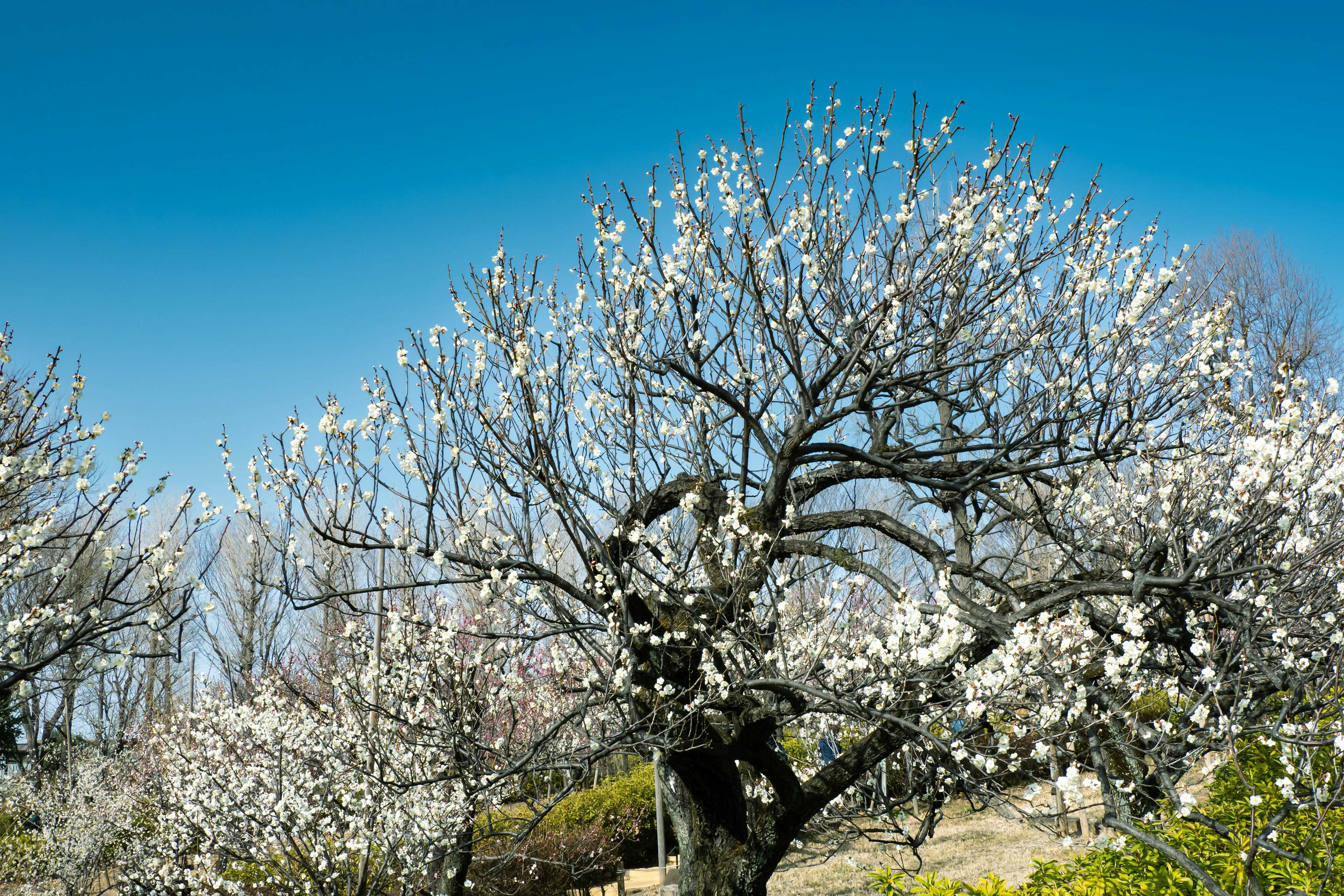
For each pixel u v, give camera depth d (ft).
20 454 17.16
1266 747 22.17
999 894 17.16
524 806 41.73
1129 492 21.26
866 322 17.22
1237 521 15.96
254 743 32.30
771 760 18.35
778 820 18.93
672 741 17.02
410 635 23.76
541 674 28.12
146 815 47.42
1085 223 18.02
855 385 19.99
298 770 31.17
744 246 16.71
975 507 23.25
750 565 16.61
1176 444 17.72
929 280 16.62
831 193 18.86
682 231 19.36
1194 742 14.90
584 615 21.02
